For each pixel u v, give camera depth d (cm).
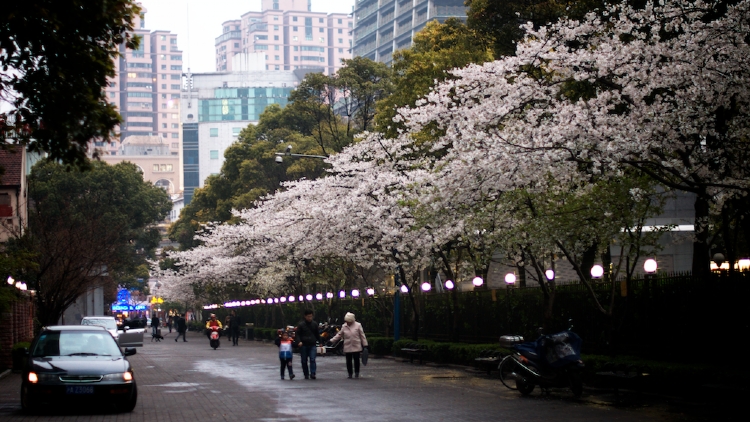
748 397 1295
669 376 1538
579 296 2091
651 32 1634
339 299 4453
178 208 16562
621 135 1478
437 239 2155
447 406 1477
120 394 1414
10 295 2288
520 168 1597
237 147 6281
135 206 6994
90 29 1222
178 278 6175
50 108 1255
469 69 1784
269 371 2481
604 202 1731
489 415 1342
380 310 3656
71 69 1232
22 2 1109
